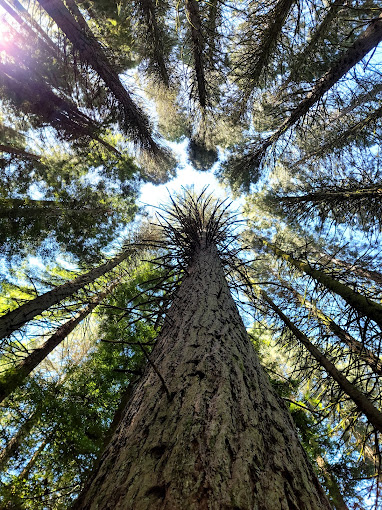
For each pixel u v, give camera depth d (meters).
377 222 5.67
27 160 7.14
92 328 7.82
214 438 1.07
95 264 8.43
